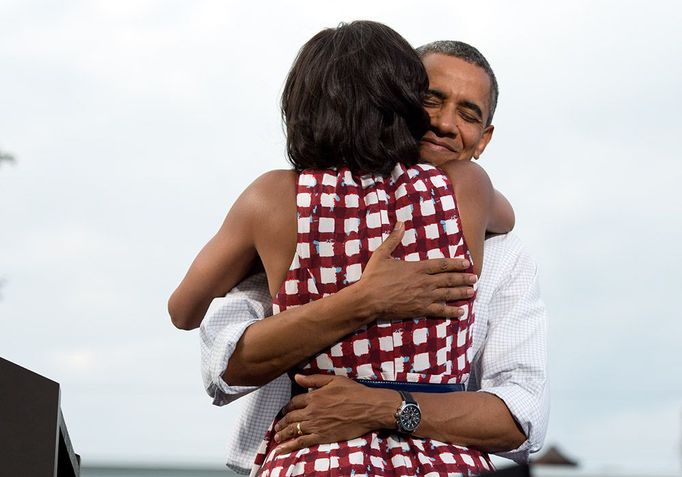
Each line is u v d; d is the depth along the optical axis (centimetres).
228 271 273
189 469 1895
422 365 257
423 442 256
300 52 273
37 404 228
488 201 274
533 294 295
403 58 267
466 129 312
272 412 286
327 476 248
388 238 255
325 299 254
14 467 224
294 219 260
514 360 283
